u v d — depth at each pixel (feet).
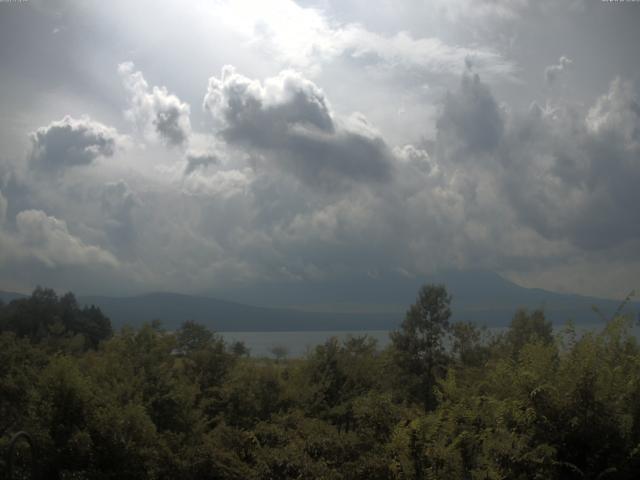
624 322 23.75
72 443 32.83
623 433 21.03
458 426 25.00
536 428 21.75
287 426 38.17
